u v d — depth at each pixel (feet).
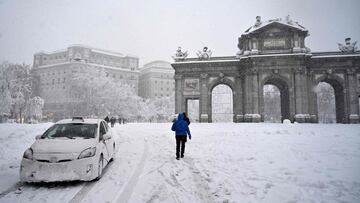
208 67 194.80
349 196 20.43
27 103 257.55
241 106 187.93
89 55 479.00
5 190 23.45
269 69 173.17
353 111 174.29
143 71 572.51
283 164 32.53
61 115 403.13
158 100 420.36
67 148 25.50
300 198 20.31
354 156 37.47
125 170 31.32
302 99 168.96
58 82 446.19
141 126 142.51
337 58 178.40
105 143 31.60
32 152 25.07
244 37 184.75
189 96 195.42
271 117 343.05
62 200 20.94
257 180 25.55
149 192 22.98
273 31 177.68
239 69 190.49
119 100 307.37
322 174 27.07
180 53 202.49
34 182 25.79
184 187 24.30
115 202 20.57
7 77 156.04
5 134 64.03
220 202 20.18
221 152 43.65
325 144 51.39
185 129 38.83
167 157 40.04
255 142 57.06
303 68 171.01
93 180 26.76
